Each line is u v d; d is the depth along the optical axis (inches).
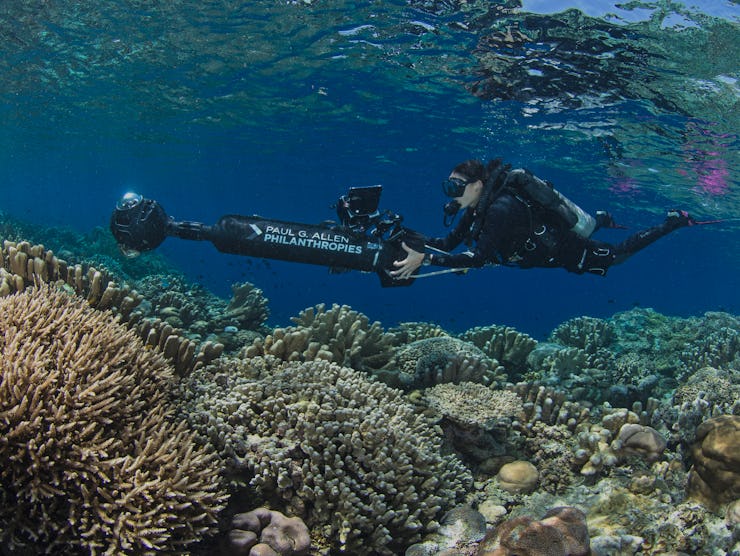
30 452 102.4
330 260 155.0
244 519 122.4
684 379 285.1
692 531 144.0
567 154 653.9
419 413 179.0
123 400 119.3
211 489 121.7
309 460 134.9
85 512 104.7
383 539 131.1
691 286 4195.4
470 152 737.6
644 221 1109.7
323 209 2269.9
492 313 2581.2
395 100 542.6
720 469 149.6
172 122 759.7
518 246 164.9
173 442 117.8
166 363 144.3
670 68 354.3
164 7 374.9
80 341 124.0
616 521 151.3
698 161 568.4
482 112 530.0
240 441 134.9
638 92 405.4
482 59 400.8
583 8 302.0
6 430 103.9
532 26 333.4
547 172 790.5
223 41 435.2
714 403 199.5
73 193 3149.6
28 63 513.7
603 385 233.3
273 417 144.0
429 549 134.0
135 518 105.7
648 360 327.0
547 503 160.6
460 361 199.0
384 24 374.0
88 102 672.4
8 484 103.7
